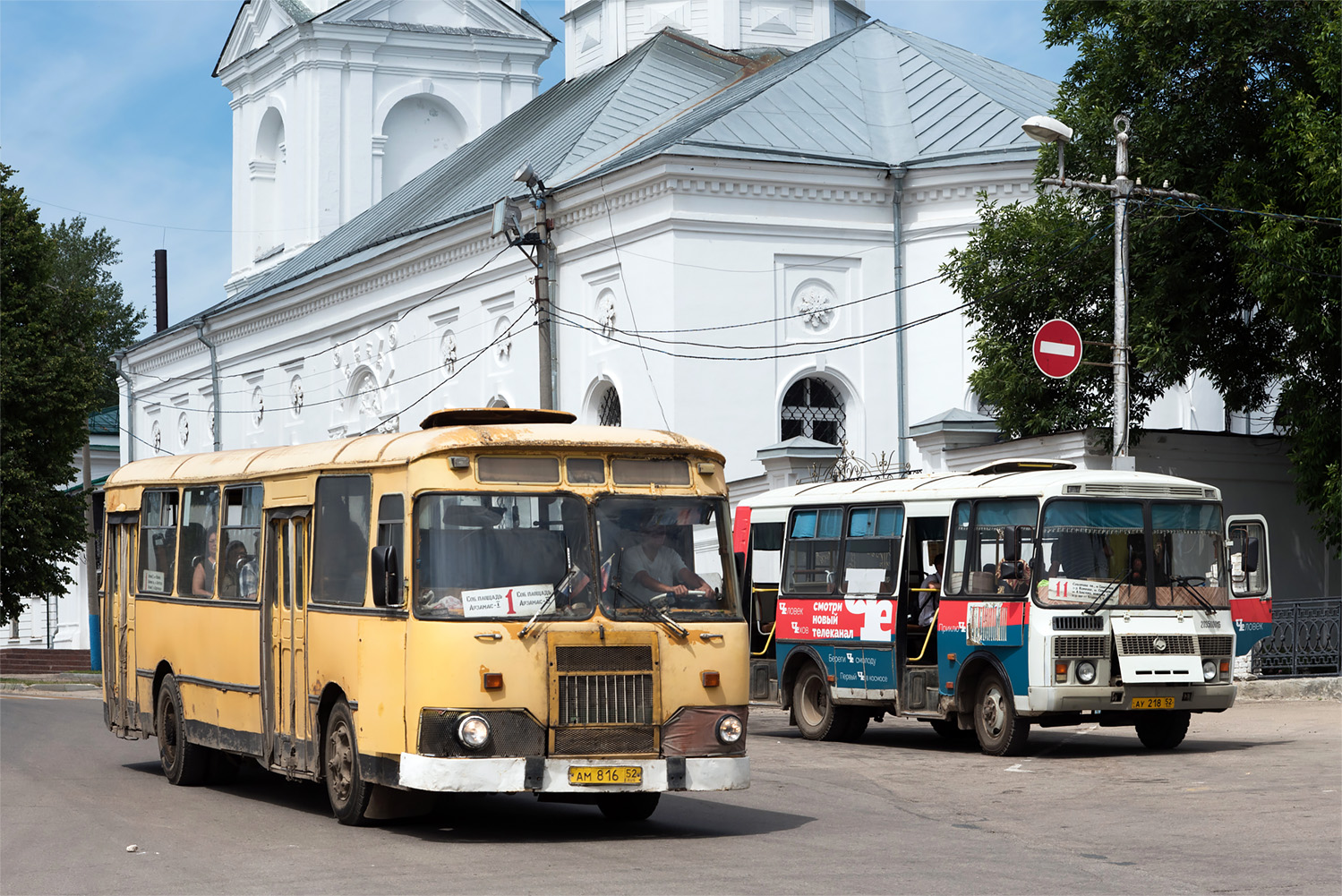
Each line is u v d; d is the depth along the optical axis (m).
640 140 39.66
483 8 57.94
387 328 45.19
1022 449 26.42
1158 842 11.26
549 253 37.00
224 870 10.31
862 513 19.39
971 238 28.48
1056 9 26.50
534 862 10.55
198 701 15.22
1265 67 24.78
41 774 16.42
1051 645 16.42
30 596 41.22
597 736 11.34
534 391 38.09
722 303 33.31
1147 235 25.56
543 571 11.55
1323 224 23.00
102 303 84.94
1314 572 27.86
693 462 12.21
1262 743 17.38
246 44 59.03
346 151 55.84
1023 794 14.17
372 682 11.90
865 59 38.41
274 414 51.81
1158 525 17.05
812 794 14.37
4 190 40.91
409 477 11.73
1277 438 27.52
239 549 14.62
